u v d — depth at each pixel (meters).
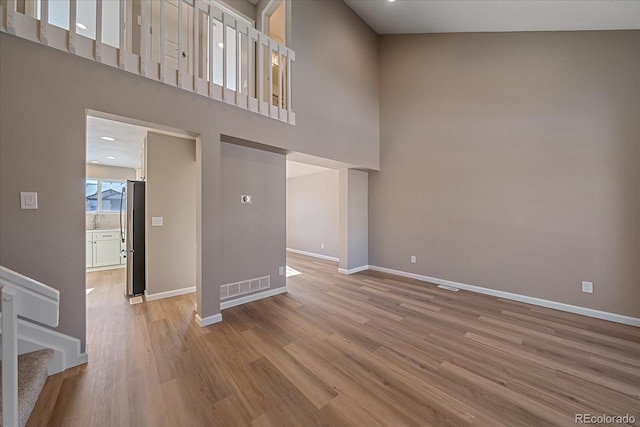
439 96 4.33
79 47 1.96
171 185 3.62
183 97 2.50
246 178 3.42
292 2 3.54
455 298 3.64
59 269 1.92
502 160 3.71
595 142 3.05
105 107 2.07
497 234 3.75
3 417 0.93
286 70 3.42
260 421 1.50
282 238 3.85
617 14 2.73
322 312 3.11
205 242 2.72
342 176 5.11
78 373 1.90
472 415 1.55
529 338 2.51
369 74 4.82
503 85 3.70
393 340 2.45
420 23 4.22
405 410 1.59
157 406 1.60
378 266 5.21
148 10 3.44
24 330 1.79
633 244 2.84
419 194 4.59
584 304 3.10
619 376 1.93
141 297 3.59
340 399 1.68
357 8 4.36
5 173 1.74
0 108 1.72
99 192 5.93
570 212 3.20
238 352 2.22
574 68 3.18
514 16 3.30
